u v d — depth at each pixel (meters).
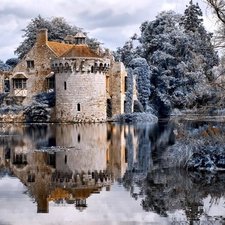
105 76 72.00
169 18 95.81
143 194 18.39
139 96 85.50
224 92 25.34
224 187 19.53
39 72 78.06
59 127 57.31
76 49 69.44
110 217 15.27
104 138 41.44
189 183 20.23
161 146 34.94
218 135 24.14
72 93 68.69
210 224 14.57
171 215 15.55
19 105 76.06
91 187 19.78
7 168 24.70
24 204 16.92
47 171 23.75
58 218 15.16
